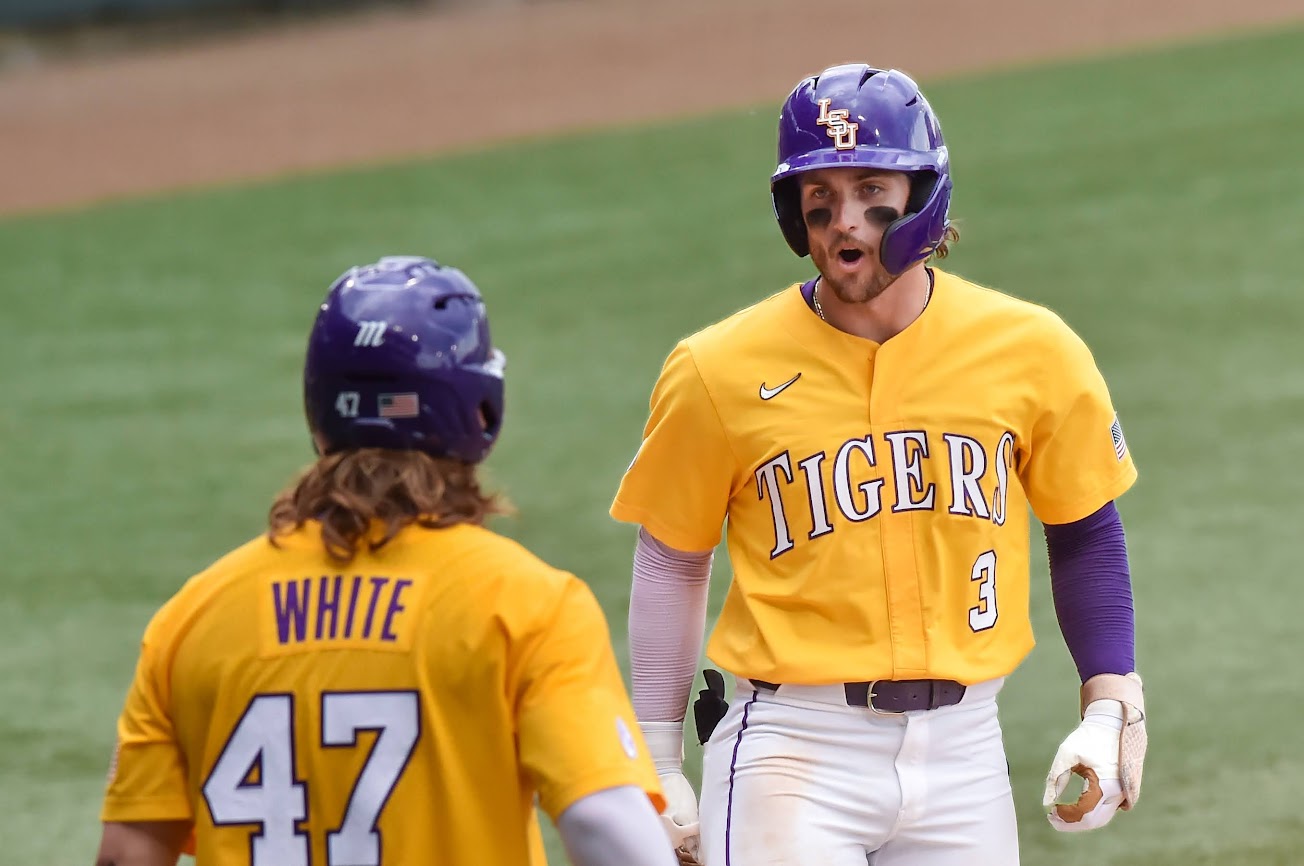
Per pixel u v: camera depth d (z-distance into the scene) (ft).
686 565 41.91
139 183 216.33
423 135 233.96
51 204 205.98
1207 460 100.12
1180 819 63.05
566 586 30.01
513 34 336.90
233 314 148.77
